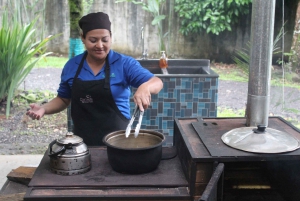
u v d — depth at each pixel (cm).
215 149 171
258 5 202
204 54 935
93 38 212
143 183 169
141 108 184
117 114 232
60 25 934
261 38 201
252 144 171
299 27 754
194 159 161
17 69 520
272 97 604
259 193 204
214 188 144
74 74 231
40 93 608
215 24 873
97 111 231
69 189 165
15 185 207
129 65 227
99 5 923
